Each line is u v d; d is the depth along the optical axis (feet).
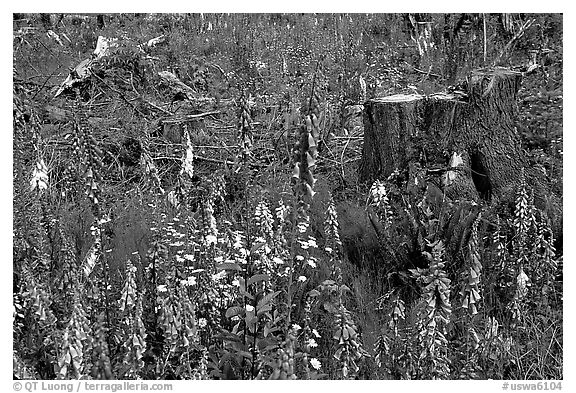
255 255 16.90
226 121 31.22
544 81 30.68
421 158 23.73
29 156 21.97
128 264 13.52
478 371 13.97
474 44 39.63
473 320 14.51
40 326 13.23
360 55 42.27
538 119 26.61
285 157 27.14
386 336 13.97
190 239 16.46
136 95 32.73
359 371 14.30
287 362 9.89
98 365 10.02
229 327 15.35
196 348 12.96
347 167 27.45
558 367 14.65
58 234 16.61
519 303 16.49
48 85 33.47
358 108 32.55
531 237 18.85
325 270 17.88
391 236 19.47
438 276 12.49
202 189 22.97
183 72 38.40
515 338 15.89
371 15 49.73
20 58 37.24
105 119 30.09
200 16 48.44
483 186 23.56
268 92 35.65
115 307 14.46
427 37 44.55
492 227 21.03
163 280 15.38
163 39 43.45
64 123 29.04
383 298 17.46
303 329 14.66
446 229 18.79
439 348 12.78
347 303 16.99
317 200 23.08
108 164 27.55
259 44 44.47
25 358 12.98
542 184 23.06
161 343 13.74
